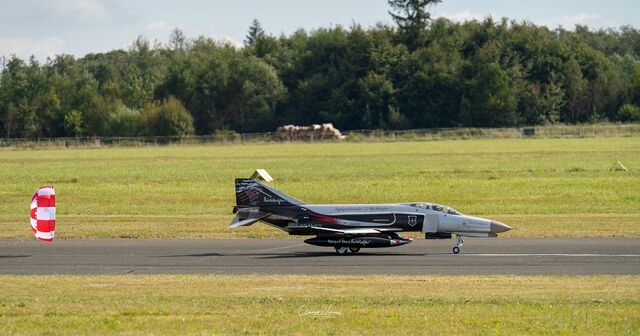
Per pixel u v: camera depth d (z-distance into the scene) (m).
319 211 104.06
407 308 67.50
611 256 97.44
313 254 102.44
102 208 156.38
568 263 92.94
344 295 73.75
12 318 64.88
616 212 140.12
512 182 184.75
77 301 71.19
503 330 60.59
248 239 116.88
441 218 102.62
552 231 118.62
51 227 91.62
